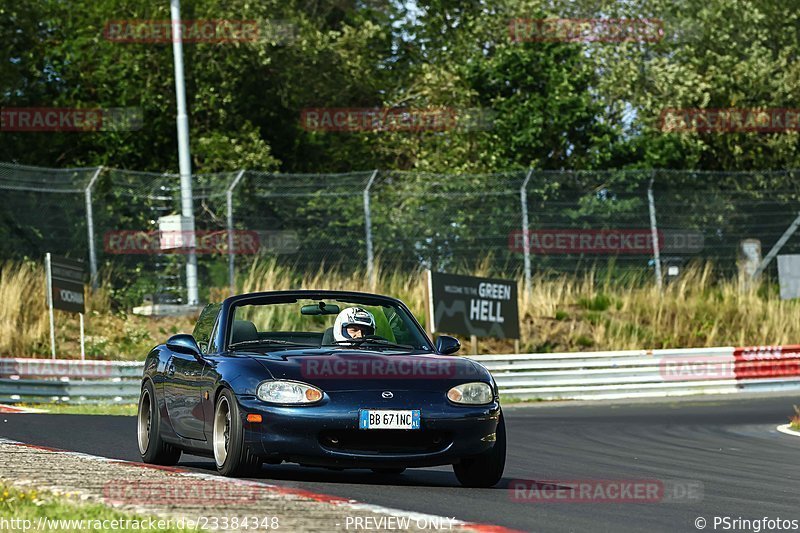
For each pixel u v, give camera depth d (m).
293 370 32.31
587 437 56.59
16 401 74.88
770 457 47.50
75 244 98.75
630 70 130.12
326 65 127.25
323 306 37.06
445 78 128.25
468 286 91.81
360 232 102.50
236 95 120.12
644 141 121.88
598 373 91.25
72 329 92.75
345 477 35.16
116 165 115.00
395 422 31.55
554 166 123.44
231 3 121.19
